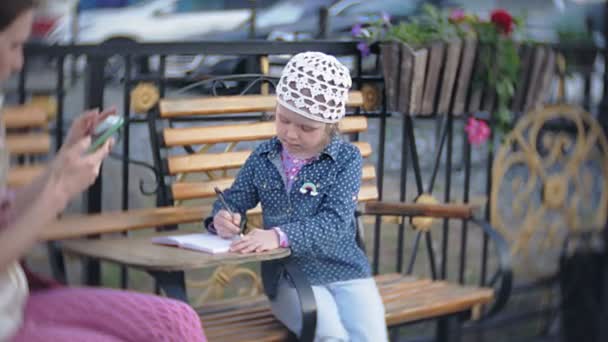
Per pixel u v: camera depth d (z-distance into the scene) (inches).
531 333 185.2
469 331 169.2
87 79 119.8
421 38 146.5
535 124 173.9
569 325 181.5
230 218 110.7
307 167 116.1
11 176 108.6
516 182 182.1
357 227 133.9
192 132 125.3
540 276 183.8
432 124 234.7
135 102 124.6
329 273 117.7
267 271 116.3
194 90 157.1
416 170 153.9
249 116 138.2
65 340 74.3
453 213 137.5
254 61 142.3
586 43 180.5
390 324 122.6
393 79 143.8
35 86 185.0
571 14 259.8
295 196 116.1
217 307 125.0
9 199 78.6
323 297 115.0
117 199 201.8
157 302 84.4
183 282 103.2
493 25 154.3
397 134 229.8
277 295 114.8
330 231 111.7
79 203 155.0
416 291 135.1
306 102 109.6
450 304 129.6
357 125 141.3
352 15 259.1
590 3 260.4
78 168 74.7
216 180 127.8
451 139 158.4
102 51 120.0
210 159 126.7
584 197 193.3
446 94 148.9
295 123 111.0
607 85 184.5
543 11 265.1
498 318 173.9
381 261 196.4
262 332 113.3
